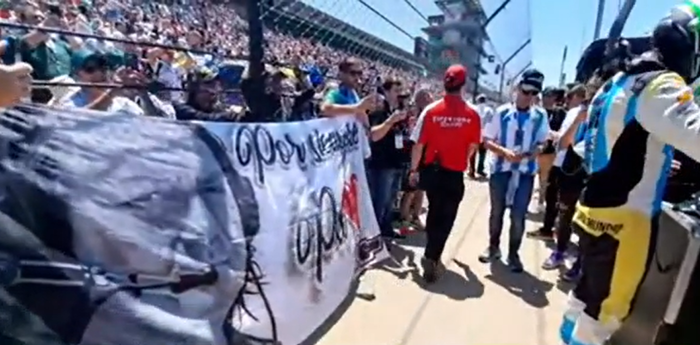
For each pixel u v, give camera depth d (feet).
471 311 12.50
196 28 13.94
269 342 8.09
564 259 15.84
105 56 10.40
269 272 8.32
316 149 11.17
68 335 5.15
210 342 6.65
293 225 9.39
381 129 15.75
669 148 7.16
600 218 7.48
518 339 11.22
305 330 9.49
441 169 13.71
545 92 21.36
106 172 5.87
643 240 7.23
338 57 18.69
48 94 10.09
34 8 10.68
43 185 5.22
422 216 22.06
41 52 10.14
